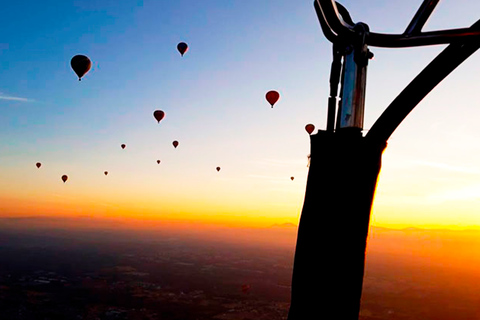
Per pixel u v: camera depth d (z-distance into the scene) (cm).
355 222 142
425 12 141
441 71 139
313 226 146
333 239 142
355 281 141
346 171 143
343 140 144
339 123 152
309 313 141
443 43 140
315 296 141
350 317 139
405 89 144
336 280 140
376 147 144
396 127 145
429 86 142
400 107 143
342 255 141
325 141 148
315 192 148
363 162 143
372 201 145
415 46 144
